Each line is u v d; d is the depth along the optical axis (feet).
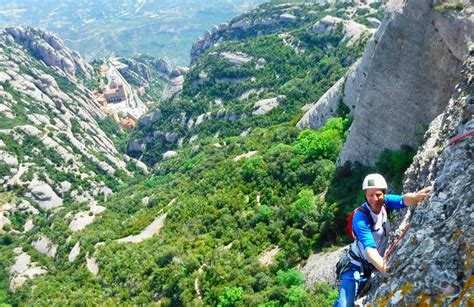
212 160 351.67
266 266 160.25
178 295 177.47
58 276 293.64
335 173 169.99
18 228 483.51
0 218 483.51
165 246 224.12
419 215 33.88
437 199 32.81
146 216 310.45
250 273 159.94
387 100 145.07
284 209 182.39
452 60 122.52
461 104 45.29
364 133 157.99
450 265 27.50
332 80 466.29
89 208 422.00
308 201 168.04
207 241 205.57
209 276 174.91
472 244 27.25
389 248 35.22
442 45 123.85
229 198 230.07
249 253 174.60
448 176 33.65
